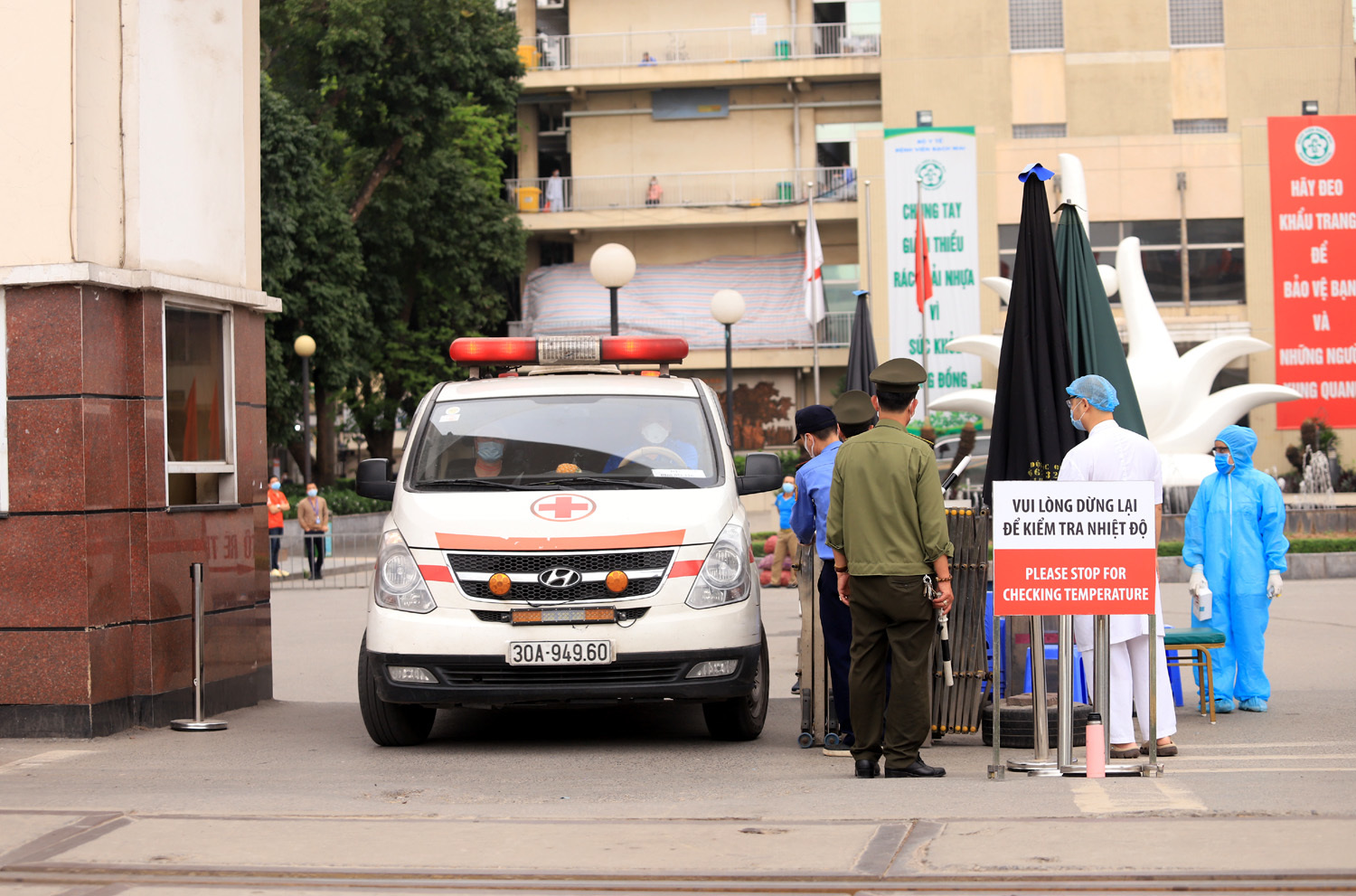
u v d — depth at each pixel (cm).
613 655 906
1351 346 5003
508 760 922
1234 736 986
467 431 1044
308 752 962
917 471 798
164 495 1074
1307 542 2616
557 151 5934
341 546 3450
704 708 1002
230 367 1177
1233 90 5216
